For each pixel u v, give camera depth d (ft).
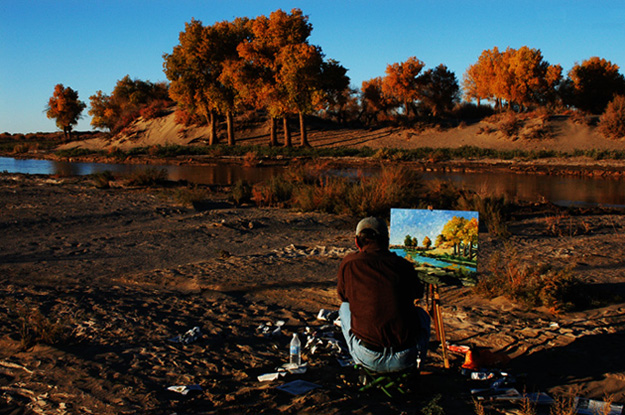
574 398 12.37
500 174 123.34
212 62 197.16
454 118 246.68
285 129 194.08
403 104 244.01
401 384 12.80
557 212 60.59
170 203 64.39
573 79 226.79
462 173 126.31
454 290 24.58
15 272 30.71
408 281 12.46
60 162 179.93
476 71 255.29
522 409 11.84
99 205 61.72
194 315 20.85
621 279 26.32
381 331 12.19
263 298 24.13
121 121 273.33
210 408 12.21
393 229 17.89
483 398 12.60
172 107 277.44
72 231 47.16
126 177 86.89
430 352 16.56
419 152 166.91
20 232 46.24
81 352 16.20
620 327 17.95
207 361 15.49
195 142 228.43
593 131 180.55
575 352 15.72
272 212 59.26
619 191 90.63
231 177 117.08
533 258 33.55
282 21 182.91
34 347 16.65
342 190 61.52
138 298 23.67
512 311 20.71
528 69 215.72
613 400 12.43
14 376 14.33
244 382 14.02
